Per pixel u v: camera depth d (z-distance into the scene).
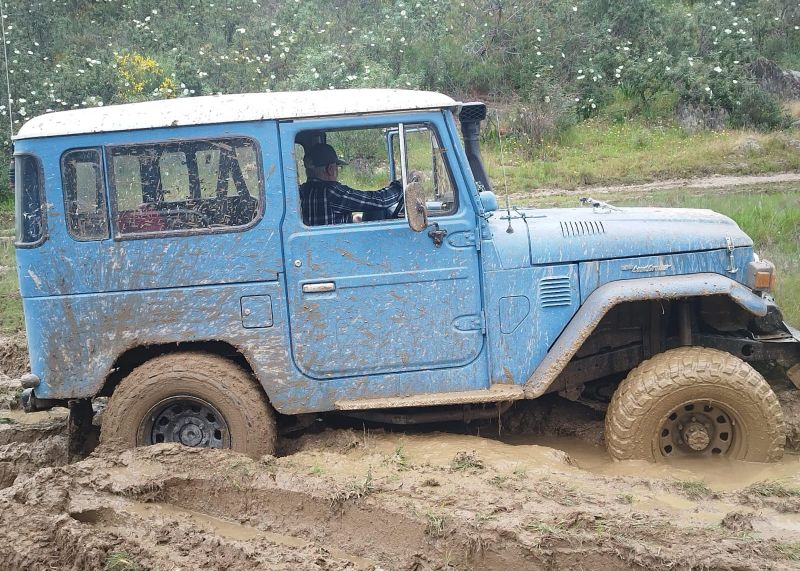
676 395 5.34
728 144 17.45
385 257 5.46
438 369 5.55
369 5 22.36
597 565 4.14
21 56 17.83
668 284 5.45
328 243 5.43
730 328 5.88
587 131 18.94
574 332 5.42
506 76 20.42
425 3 21.64
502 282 5.52
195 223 5.45
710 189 14.90
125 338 5.46
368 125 5.43
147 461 5.20
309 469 5.12
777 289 8.20
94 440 6.17
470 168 5.83
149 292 5.45
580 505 4.56
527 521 4.35
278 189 5.41
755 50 22.09
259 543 4.50
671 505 4.61
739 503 4.64
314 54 18.12
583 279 5.56
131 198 5.43
